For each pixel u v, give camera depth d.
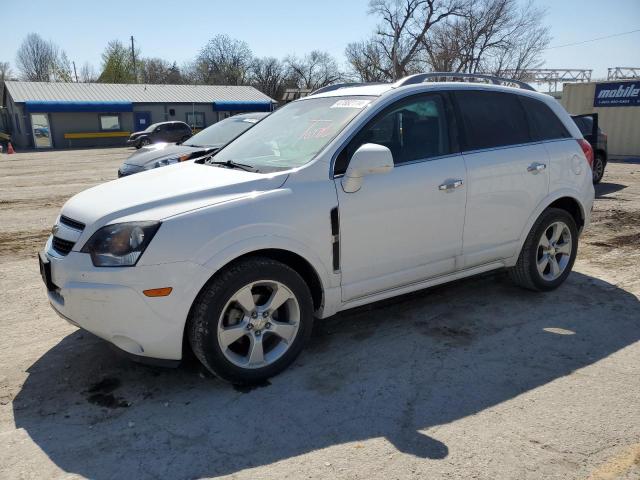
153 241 2.98
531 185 4.53
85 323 3.13
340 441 2.81
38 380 3.49
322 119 4.02
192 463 2.66
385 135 3.85
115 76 65.38
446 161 4.04
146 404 3.20
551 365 3.58
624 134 19.42
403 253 3.88
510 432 2.85
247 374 3.33
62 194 12.23
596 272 5.54
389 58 48.47
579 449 2.69
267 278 3.29
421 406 3.12
